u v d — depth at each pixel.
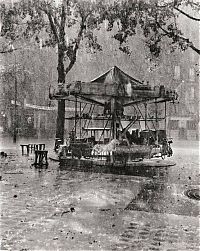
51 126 49.47
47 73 49.78
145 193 9.93
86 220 7.07
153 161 18.27
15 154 22.05
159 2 11.59
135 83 17.00
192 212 7.73
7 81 47.41
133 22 13.01
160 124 45.50
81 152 16.62
